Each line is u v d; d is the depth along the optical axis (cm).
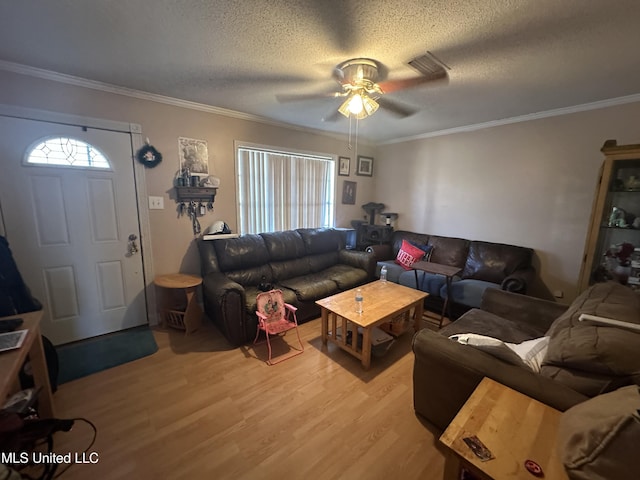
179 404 180
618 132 260
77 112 229
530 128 312
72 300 246
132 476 134
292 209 395
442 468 140
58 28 154
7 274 177
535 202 316
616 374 104
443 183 399
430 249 387
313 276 344
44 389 156
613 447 72
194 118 289
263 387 197
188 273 307
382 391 195
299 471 138
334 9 137
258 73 212
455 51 175
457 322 211
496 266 321
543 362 130
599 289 181
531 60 186
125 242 266
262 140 344
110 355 232
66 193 233
